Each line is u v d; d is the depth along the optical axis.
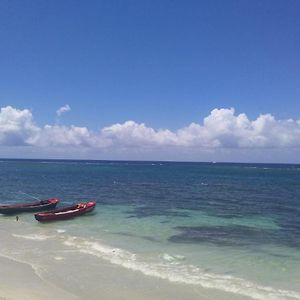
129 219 34.34
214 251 22.86
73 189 65.62
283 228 30.64
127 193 58.94
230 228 30.34
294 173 149.50
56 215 33.34
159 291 16.17
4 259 20.53
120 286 16.66
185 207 43.09
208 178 104.38
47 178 94.94
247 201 49.62
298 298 15.48
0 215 37.16
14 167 172.75
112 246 23.61
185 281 17.33
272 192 63.06
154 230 29.06
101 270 18.75
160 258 21.05
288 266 19.91
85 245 23.70
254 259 21.17
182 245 24.27
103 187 69.94
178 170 167.62
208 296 15.66
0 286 16.45
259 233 28.47
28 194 57.47
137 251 22.53
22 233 27.88
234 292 16.11
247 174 135.00
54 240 25.17
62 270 18.70
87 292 15.99
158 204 45.59
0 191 61.62
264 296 15.67
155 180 92.06
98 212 38.56
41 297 15.33
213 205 45.16
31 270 18.69
